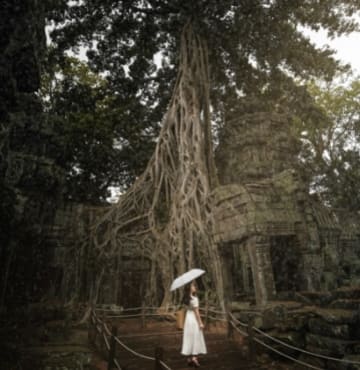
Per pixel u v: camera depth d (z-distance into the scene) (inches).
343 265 499.8
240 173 749.9
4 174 218.1
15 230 297.4
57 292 496.7
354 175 551.8
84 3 682.2
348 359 215.3
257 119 767.1
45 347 222.8
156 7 698.8
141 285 631.2
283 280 459.5
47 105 762.2
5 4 189.8
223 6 626.5
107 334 296.7
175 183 545.0
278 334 270.7
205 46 641.0
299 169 624.7
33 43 211.3
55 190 356.5
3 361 197.9
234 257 630.5
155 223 538.3
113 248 532.4
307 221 418.6
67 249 523.2
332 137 770.8
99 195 786.2
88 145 737.6
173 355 274.8
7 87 201.8
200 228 462.9
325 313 254.1
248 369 245.6
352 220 545.0
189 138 541.0
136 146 785.6
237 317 324.8
